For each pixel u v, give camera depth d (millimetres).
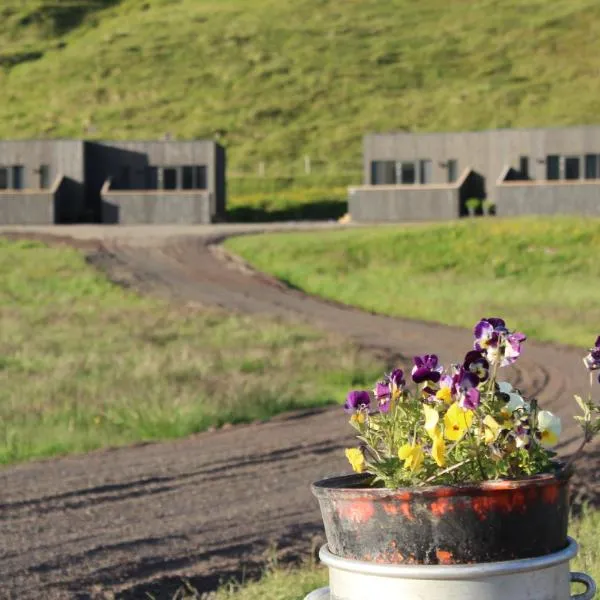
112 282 71250
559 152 97250
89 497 21453
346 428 29031
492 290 68250
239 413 31062
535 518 7988
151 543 18000
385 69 185125
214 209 104125
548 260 77062
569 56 186375
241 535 18469
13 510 20422
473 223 85875
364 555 8125
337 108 171500
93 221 104688
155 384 34406
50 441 27188
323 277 73812
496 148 99000
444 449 8188
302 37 197750
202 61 189750
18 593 15352
